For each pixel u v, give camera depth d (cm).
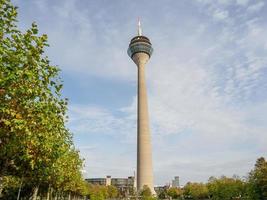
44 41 1506
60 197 6925
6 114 1494
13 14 1422
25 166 2525
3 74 1387
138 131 19988
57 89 1658
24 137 1697
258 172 7869
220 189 11556
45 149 2067
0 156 1933
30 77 1441
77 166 5003
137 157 19488
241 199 10069
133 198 17812
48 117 1812
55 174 3512
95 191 15988
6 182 3634
